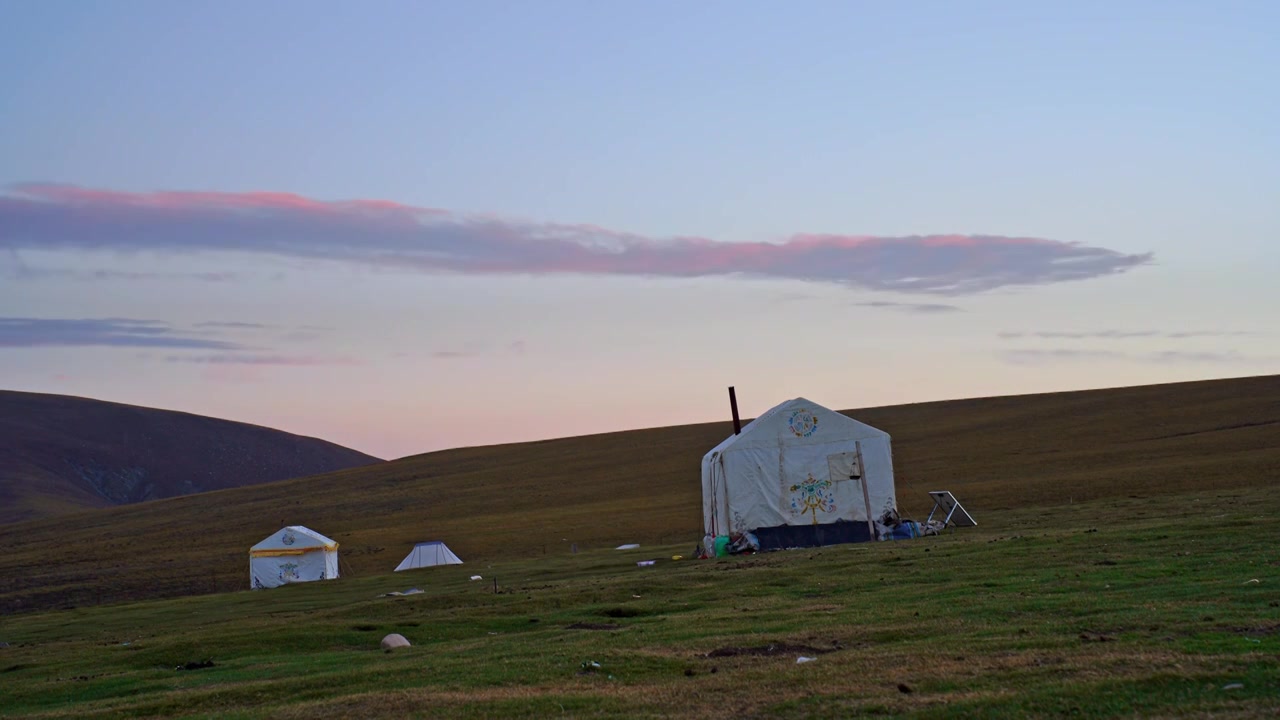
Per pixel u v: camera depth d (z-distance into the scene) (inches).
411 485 4817.9
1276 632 533.0
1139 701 415.2
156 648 906.1
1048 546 1096.2
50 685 768.3
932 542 1325.0
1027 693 442.9
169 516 4672.7
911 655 555.5
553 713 483.5
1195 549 962.7
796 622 738.2
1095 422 4106.8
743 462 1529.3
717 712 463.5
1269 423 3462.1
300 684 629.6
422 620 968.9
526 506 3870.6
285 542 2317.9
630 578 1206.3
